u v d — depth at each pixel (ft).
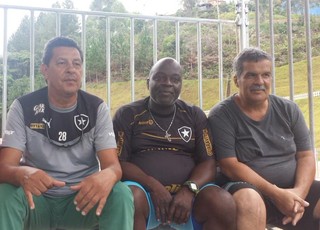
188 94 16.83
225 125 9.52
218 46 13.19
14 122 8.13
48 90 8.38
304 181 9.37
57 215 8.12
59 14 11.33
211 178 8.99
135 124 9.25
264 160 9.52
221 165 9.46
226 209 7.88
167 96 9.06
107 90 11.93
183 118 9.41
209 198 7.98
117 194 7.39
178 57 12.59
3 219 7.00
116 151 8.54
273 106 9.83
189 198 8.18
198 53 12.80
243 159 9.53
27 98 8.39
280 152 9.64
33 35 11.14
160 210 8.07
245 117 9.62
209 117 9.81
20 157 8.04
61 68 8.05
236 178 9.16
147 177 8.43
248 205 8.13
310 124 10.66
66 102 8.29
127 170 8.61
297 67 26.40
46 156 8.21
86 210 7.25
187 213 8.08
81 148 8.39
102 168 8.23
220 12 31.32
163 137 9.19
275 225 9.45
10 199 7.07
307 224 9.27
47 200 8.09
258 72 9.37
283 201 8.64
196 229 8.48
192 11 40.22
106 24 11.79
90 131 8.38
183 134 9.28
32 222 7.72
